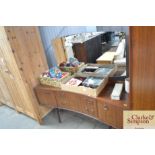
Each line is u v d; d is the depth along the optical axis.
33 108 2.47
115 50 1.84
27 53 2.22
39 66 2.42
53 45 2.44
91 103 1.81
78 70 2.22
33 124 2.60
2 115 2.97
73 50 2.21
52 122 2.56
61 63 2.41
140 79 1.19
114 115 1.65
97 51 1.99
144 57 1.10
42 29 2.45
